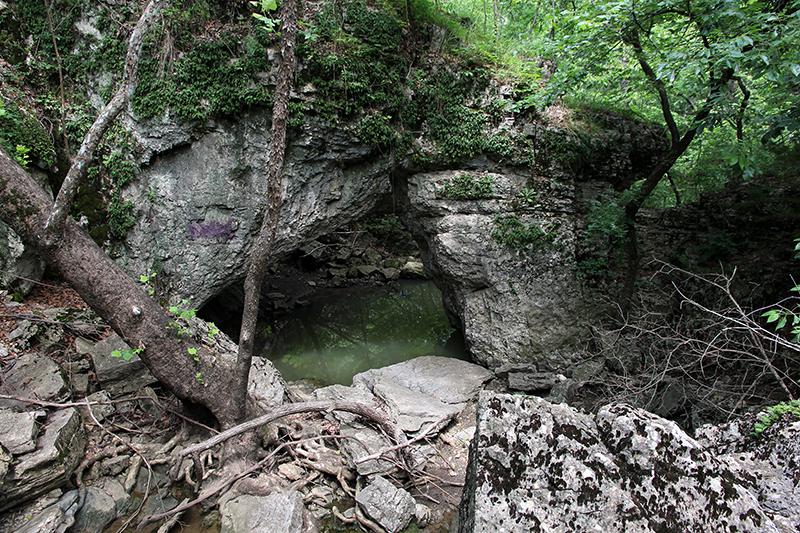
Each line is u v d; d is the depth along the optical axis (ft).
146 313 12.57
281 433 15.65
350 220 23.97
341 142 21.12
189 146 19.76
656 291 22.67
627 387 18.17
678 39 16.62
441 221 23.53
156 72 18.81
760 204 24.13
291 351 28.96
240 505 12.01
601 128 24.52
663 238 25.50
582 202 24.32
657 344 19.80
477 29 24.94
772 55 13.24
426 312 37.81
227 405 13.91
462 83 22.36
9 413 11.80
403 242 55.72
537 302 23.03
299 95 19.79
